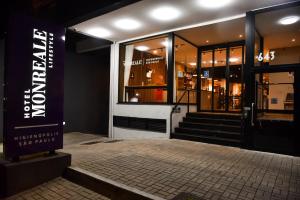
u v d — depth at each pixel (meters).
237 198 3.37
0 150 7.43
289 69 6.19
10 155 4.06
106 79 13.77
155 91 9.52
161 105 8.82
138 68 10.22
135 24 8.29
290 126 6.11
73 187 4.26
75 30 9.07
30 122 4.36
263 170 4.66
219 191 3.61
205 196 3.43
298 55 9.78
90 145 7.71
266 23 7.57
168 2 6.40
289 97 7.89
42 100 4.55
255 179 4.14
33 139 4.39
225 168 4.75
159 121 8.88
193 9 6.84
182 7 6.71
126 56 10.76
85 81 12.71
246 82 6.86
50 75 4.69
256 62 7.99
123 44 10.70
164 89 9.15
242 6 6.56
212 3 6.41
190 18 7.59
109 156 5.72
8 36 4.09
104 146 7.26
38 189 4.17
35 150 4.43
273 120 6.36
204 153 6.06
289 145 6.09
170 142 7.63
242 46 9.77
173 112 8.69
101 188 3.99
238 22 7.57
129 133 9.91
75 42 12.28
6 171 3.87
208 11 6.98
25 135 4.28
